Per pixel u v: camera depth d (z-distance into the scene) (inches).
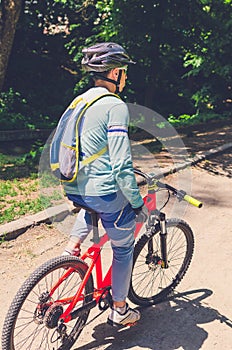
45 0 580.7
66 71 612.7
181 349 141.5
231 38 502.0
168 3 456.1
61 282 130.7
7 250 193.2
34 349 137.9
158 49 478.6
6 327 120.7
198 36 481.1
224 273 184.9
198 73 569.3
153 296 163.0
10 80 577.3
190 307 162.1
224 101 589.6
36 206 229.1
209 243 209.8
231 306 163.8
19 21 565.6
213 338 146.8
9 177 286.0
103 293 140.3
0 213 221.6
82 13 599.5
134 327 150.6
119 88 124.3
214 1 487.5
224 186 286.0
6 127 456.8
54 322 127.0
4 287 168.6
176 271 171.2
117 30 468.1
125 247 130.2
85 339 144.3
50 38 603.2
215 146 371.9
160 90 581.3
